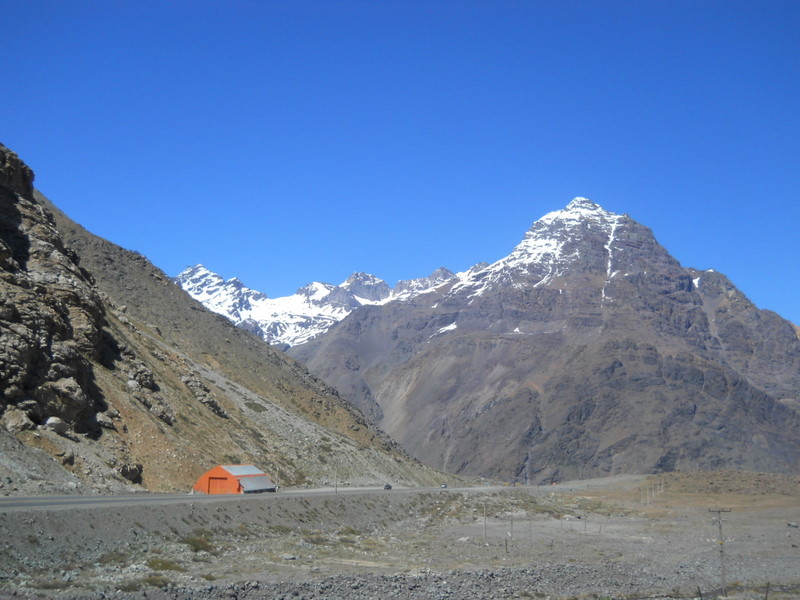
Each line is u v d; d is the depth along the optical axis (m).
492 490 188.62
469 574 75.94
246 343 197.88
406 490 148.50
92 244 177.75
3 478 66.19
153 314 167.62
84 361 92.12
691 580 85.25
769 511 168.50
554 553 99.38
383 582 67.62
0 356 77.69
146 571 59.19
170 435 102.44
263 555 73.50
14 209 106.69
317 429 162.75
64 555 57.41
